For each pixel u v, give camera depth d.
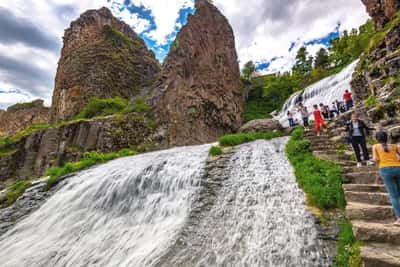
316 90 29.64
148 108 26.70
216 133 32.69
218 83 34.88
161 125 25.84
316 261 4.45
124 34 50.44
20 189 12.70
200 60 33.97
